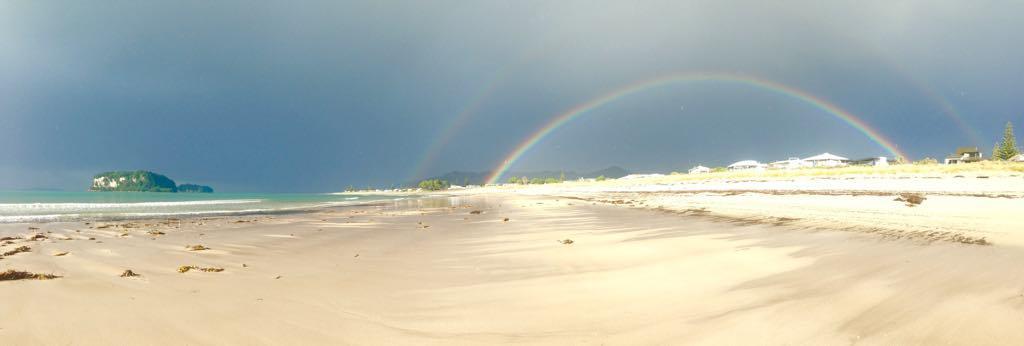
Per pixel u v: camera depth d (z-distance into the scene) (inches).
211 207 1584.6
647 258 382.0
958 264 276.1
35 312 218.7
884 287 232.7
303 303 254.1
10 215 1103.6
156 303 243.4
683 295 250.5
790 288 247.6
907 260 299.3
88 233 650.2
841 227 496.7
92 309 227.3
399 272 356.2
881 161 3282.5
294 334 201.0
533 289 285.1
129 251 452.4
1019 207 586.6
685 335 185.8
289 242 552.4
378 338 197.9
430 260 415.8
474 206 1604.3
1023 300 192.2
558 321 216.4
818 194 1138.0
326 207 1611.7
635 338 187.0
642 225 661.9
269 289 288.0
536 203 1701.5
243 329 205.5
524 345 185.5
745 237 470.3
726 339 177.2
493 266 375.9
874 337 166.2
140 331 197.9
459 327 212.1
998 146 2866.6
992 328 165.2
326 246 518.3
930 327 170.9
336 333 203.9
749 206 880.9
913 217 542.6
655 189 2527.1
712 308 220.7
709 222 653.9
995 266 264.5
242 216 1087.6
